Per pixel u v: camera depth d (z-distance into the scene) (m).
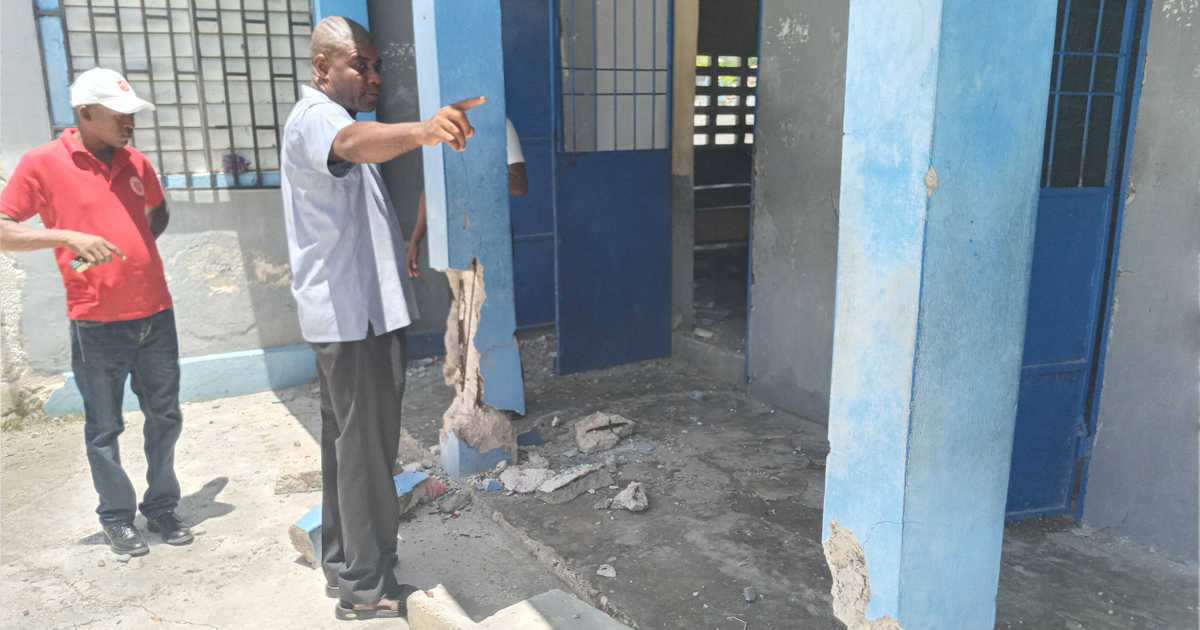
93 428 3.18
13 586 3.05
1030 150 1.79
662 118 5.82
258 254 5.29
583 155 5.41
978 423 1.89
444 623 2.60
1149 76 2.98
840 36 4.18
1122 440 3.24
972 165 1.72
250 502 3.78
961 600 1.99
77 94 2.97
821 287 4.55
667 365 5.96
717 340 5.96
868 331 1.89
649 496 3.77
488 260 4.03
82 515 3.65
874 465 1.91
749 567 3.13
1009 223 1.80
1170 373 3.04
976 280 1.79
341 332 2.51
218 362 5.21
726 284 7.98
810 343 4.69
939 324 1.77
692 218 6.01
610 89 5.75
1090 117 3.16
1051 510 3.49
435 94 3.68
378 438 2.68
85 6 4.60
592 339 5.76
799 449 4.31
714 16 7.99
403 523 3.58
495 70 3.81
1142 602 2.85
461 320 4.09
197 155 5.04
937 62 1.62
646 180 5.75
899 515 1.86
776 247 4.86
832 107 4.29
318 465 4.19
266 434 4.63
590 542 3.34
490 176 3.96
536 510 3.64
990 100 1.70
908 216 1.73
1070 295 3.27
